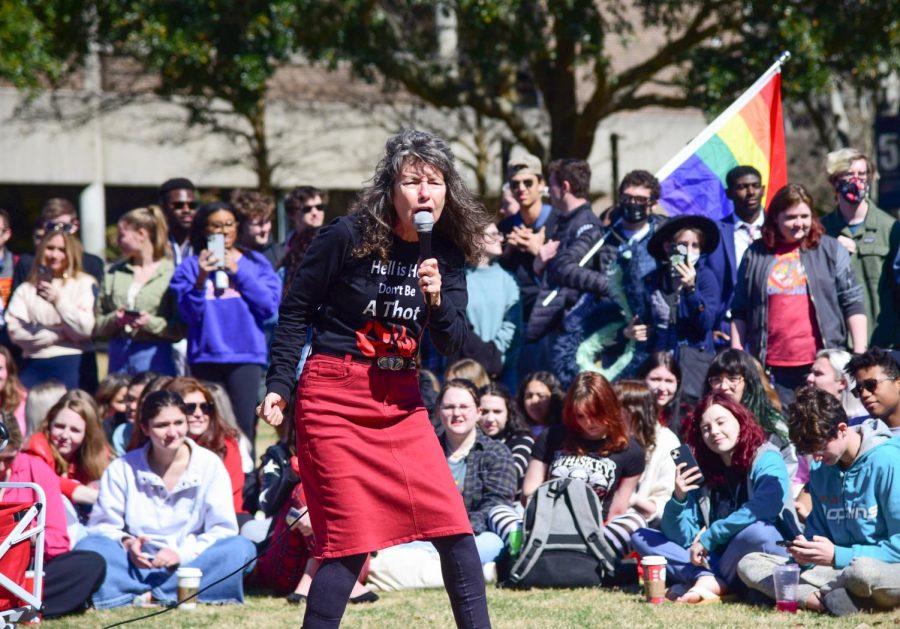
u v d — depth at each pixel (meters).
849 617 10.45
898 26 27.30
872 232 15.31
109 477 12.97
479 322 16.33
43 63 28.33
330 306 7.86
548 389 14.86
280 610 11.87
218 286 15.91
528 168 16.81
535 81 33.69
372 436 7.76
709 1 30.27
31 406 14.83
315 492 7.80
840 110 36.66
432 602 11.99
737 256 15.45
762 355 14.41
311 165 47.19
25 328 16.58
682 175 16.81
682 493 11.92
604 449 13.19
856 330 14.44
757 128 17.38
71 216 17.66
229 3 27.56
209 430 13.88
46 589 11.66
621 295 14.88
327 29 29.02
